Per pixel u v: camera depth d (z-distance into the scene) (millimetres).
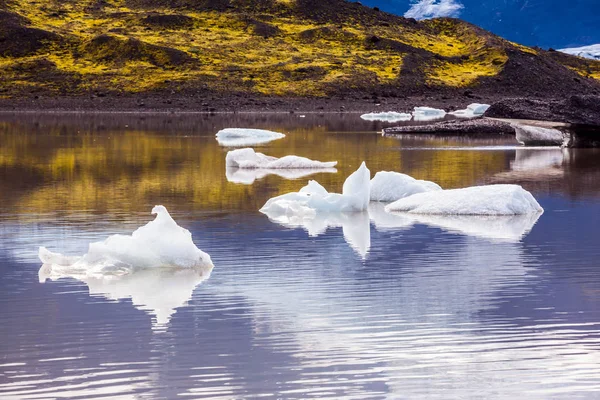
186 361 16844
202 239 29672
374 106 155250
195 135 86750
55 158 60281
